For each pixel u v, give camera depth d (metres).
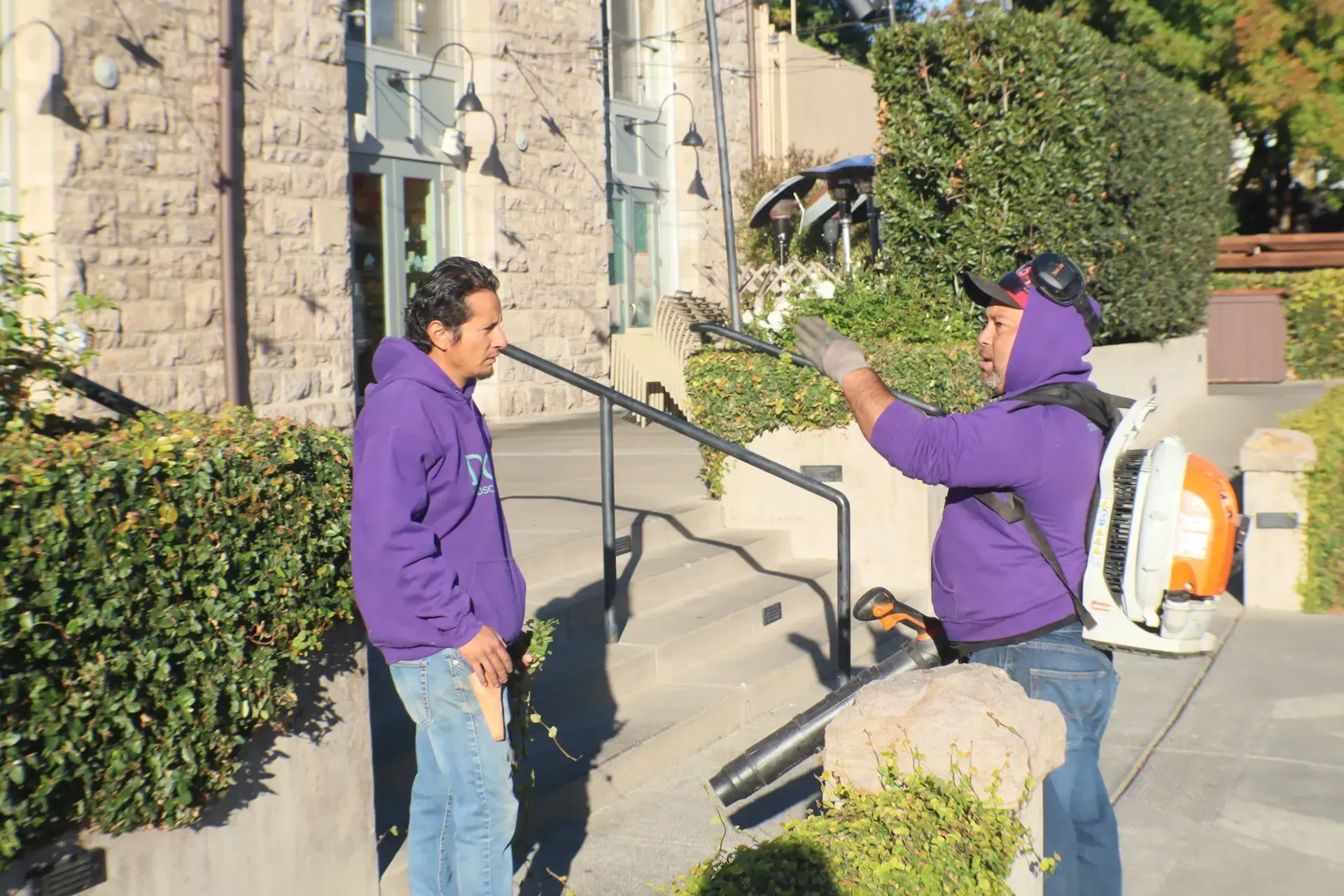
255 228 14.47
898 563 9.74
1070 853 4.16
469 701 4.25
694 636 7.91
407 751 5.77
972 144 12.26
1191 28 25.83
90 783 3.72
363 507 4.13
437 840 4.47
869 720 3.66
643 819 6.07
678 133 23.75
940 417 4.21
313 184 15.17
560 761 6.27
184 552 3.91
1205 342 21.27
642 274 23.11
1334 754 6.93
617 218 22.34
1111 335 15.88
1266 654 8.90
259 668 4.12
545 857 5.64
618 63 22.55
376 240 17.00
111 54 12.65
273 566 4.17
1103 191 13.25
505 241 18.59
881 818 3.46
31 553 3.50
